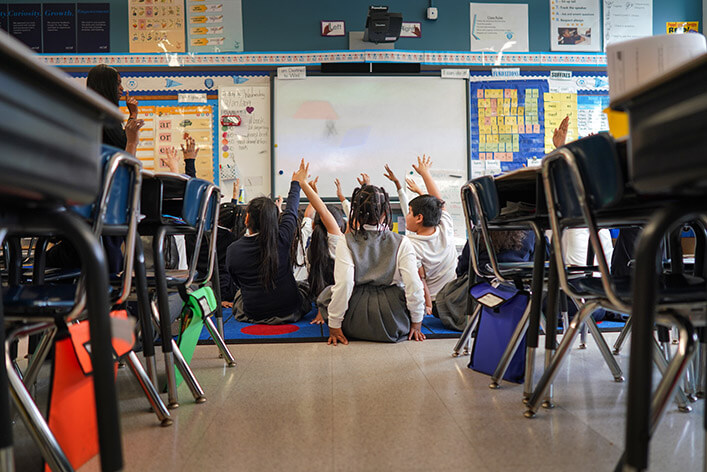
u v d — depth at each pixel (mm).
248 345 2510
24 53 568
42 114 643
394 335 2496
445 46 4551
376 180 4520
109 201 1118
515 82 4574
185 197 1538
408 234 3266
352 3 4523
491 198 1669
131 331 854
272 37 4508
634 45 1393
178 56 4461
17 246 1517
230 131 4477
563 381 1815
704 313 991
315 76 4504
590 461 1155
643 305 760
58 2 4422
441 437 1309
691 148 651
